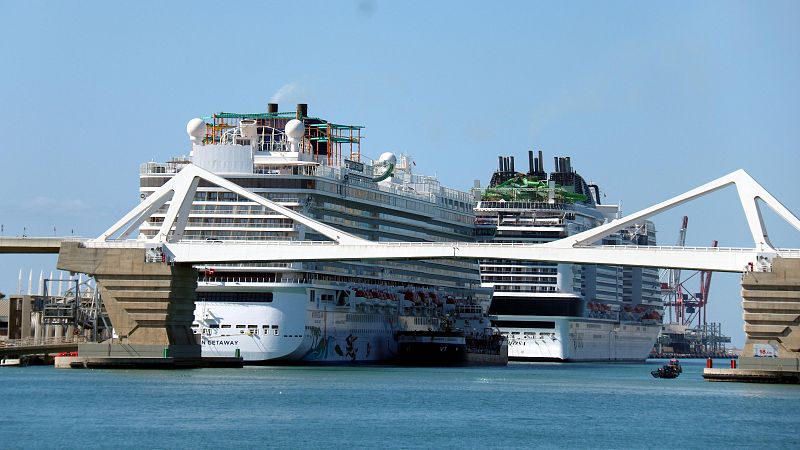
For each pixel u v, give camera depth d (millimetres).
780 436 163375
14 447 143000
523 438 158125
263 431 157500
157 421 164250
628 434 163625
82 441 147375
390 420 171625
